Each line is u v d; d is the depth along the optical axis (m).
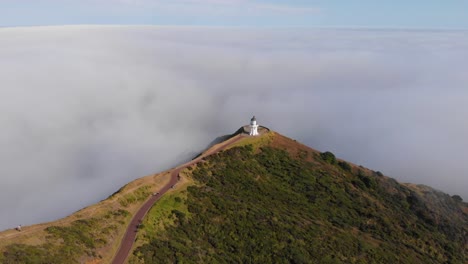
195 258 48.62
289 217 67.38
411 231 82.38
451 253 80.81
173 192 62.19
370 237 73.44
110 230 49.12
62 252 41.97
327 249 61.44
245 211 63.16
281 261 54.66
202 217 58.25
